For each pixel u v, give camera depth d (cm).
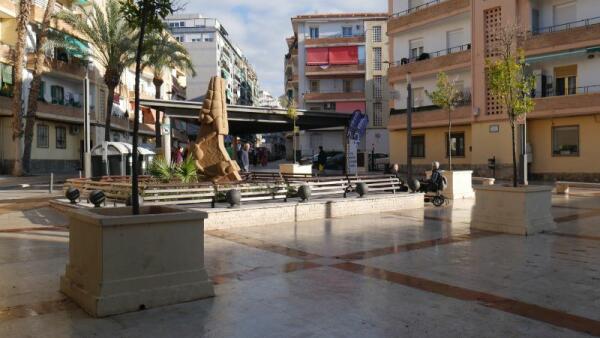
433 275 627
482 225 1002
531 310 489
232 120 2809
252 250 788
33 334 430
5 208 1370
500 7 3005
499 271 647
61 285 564
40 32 3061
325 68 5856
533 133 2958
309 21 5988
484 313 481
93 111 4184
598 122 2678
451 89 2406
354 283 590
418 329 440
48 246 828
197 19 7994
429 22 3503
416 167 3725
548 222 984
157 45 3347
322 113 2931
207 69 7662
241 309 496
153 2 575
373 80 5772
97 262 491
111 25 3194
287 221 1103
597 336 422
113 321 464
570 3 2850
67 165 3959
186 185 1120
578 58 2755
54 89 3788
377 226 1048
